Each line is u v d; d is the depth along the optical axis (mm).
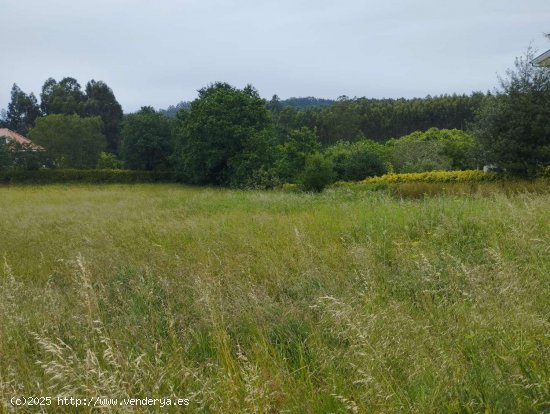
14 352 3324
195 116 35125
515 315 2758
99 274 5500
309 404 2400
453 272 3895
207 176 35156
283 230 7281
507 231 5184
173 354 3158
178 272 5258
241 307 3855
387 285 4121
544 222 5391
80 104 68062
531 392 2209
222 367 2805
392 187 17406
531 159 15266
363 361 2496
